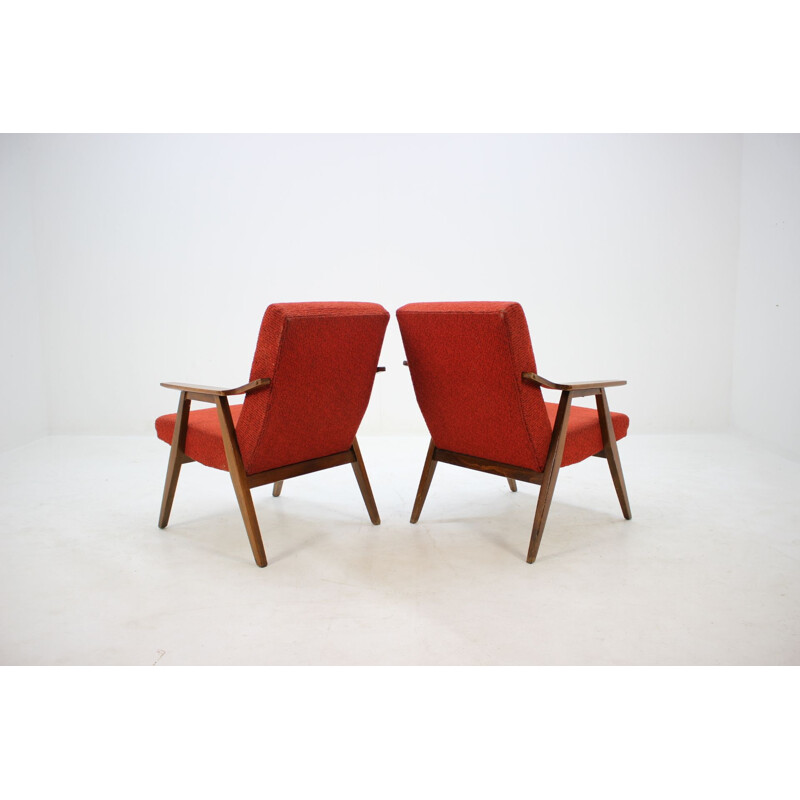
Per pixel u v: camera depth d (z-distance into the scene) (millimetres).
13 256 4680
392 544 2748
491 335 2291
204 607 2180
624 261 4926
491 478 3803
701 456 4281
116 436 5129
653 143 4805
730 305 4945
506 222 4922
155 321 5023
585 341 5012
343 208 4914
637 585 2324
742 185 4805
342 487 3641
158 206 4918
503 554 2623
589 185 4867
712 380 5039
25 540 2795
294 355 2330
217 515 3141
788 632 1988
